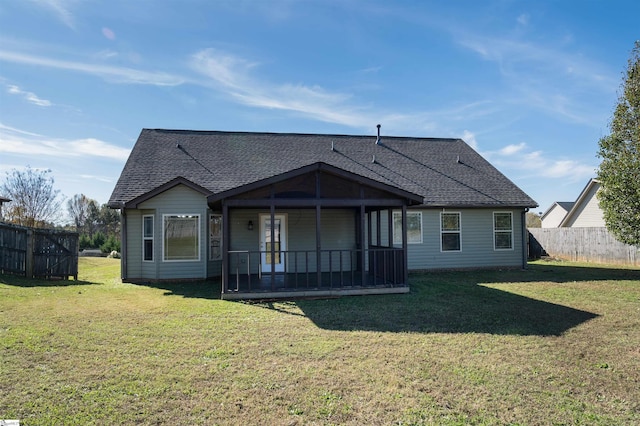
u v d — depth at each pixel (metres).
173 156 14.55
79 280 12.48
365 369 4.61
